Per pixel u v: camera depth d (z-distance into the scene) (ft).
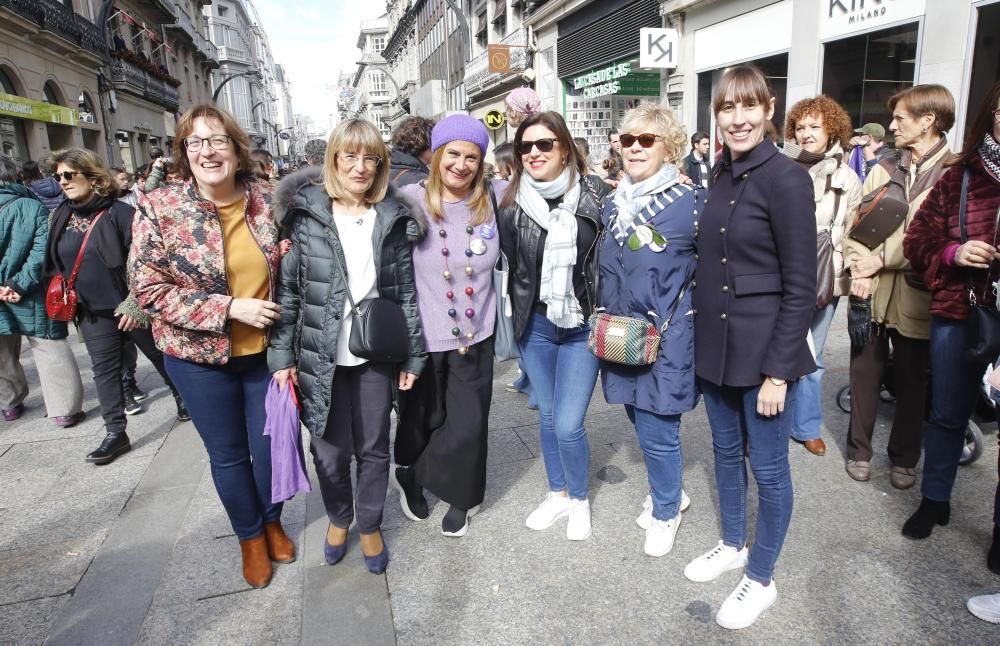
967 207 7.65
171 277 7.38
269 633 7.30
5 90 47.34
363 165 7.41
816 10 26.66
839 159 10.53
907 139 9.59
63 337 13.84
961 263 7.50
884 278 9.75
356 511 8.21
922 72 21.79
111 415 12.41
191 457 12.30
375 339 7.43
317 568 8.50
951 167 8.09
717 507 9.62
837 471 10.53
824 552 8.27
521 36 61.57
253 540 8.16
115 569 8.65
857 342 9.98
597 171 23.52
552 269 8.03
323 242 7.57
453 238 8.40
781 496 6.98
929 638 6.70
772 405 6.58
